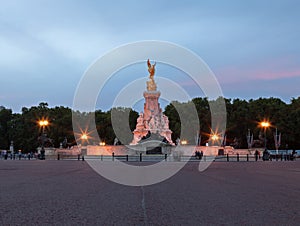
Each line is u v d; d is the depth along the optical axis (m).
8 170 37.09
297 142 121.69
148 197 15.95
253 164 55.84
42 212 11.73
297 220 10.40
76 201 14.45
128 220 10.46
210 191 18.28
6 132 141.62
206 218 10.79
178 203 14.02
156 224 9.87
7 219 10.46
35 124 131.88
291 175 30.16
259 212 11.80
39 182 23.06
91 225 9.69
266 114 120.81
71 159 81.00
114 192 17.89
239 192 17.73
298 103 124.06
